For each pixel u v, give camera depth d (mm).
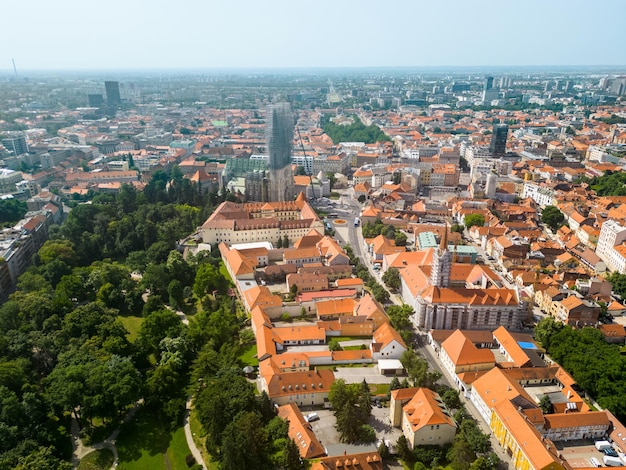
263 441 166125
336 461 159500
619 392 191000
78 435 192250
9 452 163250
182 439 188500
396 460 171000
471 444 169375
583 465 168375
